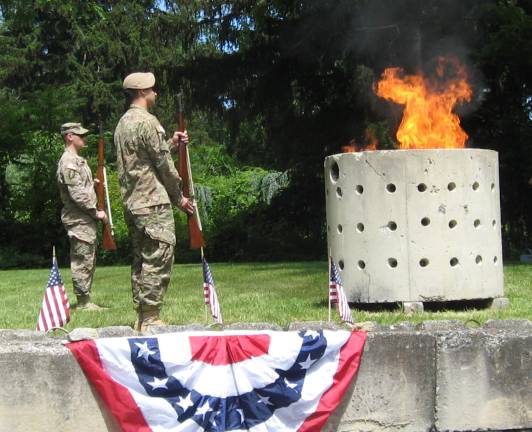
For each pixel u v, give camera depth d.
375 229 8.45
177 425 5.00
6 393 4.90
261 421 5.07
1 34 41.66
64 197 9.89
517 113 23.66
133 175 6.93
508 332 5.33
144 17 36.28
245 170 34.66
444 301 8.41
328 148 26.47
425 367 5.23
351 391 5.20
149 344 5.03
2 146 25.81
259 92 26.20
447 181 8.34
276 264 17.34
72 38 39.72
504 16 20.02
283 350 5.11
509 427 5.27
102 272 16.72
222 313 8.38
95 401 4.99
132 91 7.12
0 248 25.36
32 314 9.04
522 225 24.69
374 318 7.86
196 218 7.19
